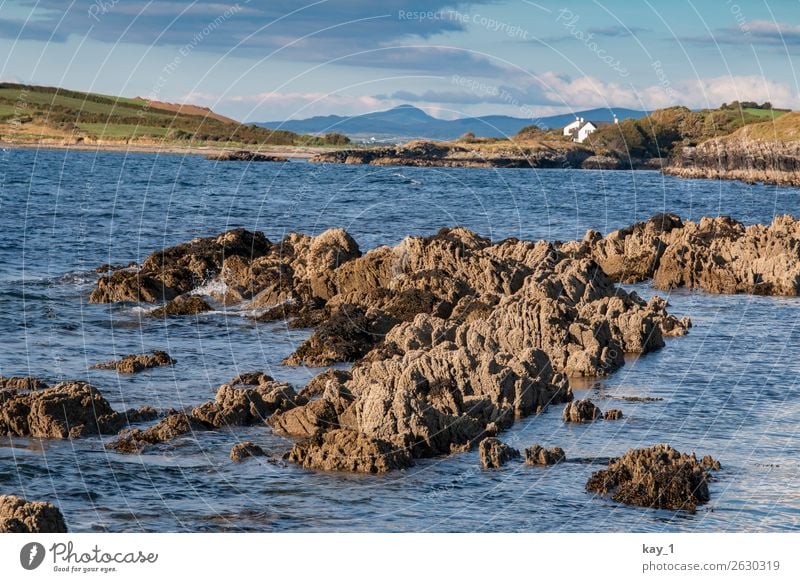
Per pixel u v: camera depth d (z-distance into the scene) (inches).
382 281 1653.5
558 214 3420.3
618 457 878.4
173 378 1176.2
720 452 911.0
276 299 1626.5
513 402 1024.9
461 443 930.1
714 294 1812.3
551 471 866.1
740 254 1947.6
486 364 1037.8
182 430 954.1
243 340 1406.3
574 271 1551.4
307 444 893.8
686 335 1425.9
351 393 1006.4
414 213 3240.7
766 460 890.1
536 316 1251.2
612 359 1224.8
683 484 802.2
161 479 841.5
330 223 2901.1
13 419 944.9
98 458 886.4
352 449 875.4
